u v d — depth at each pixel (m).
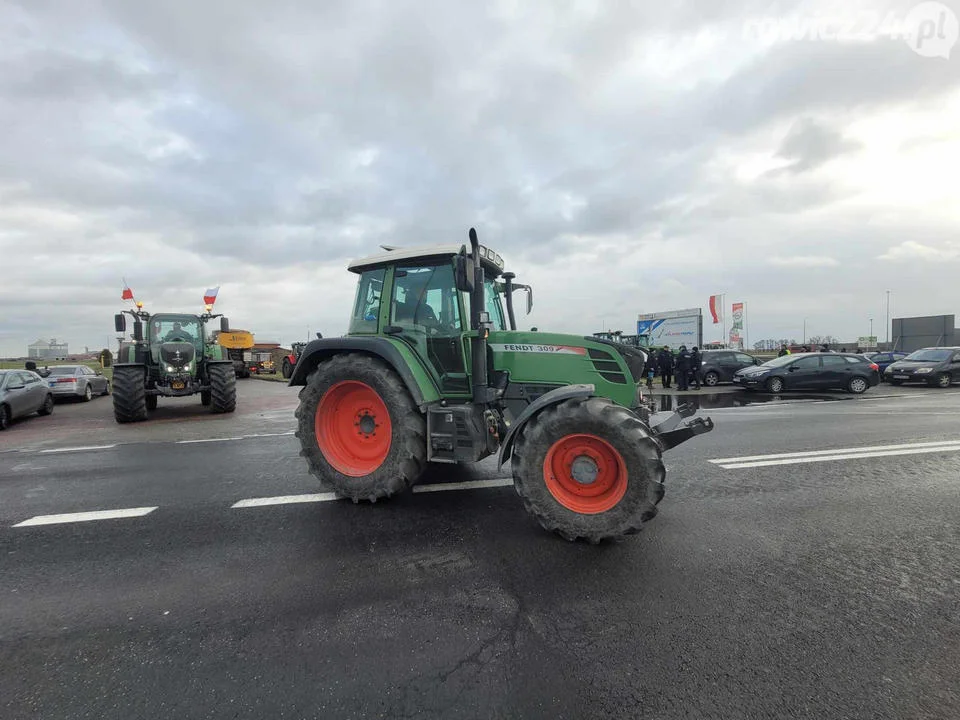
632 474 3.19
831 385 14.77
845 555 3.10
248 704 1.87
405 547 3.29
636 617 2.41
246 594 2.70
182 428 9.32
